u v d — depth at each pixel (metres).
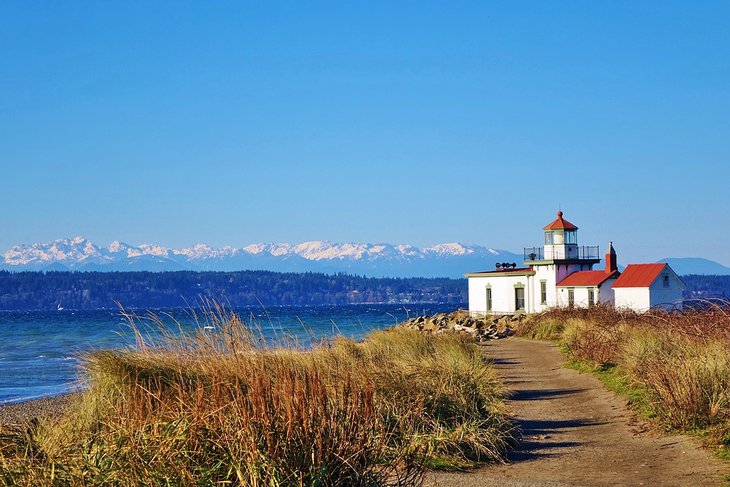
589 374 32.44
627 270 89.31
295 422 11.69
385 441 14.82
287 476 11.01
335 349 26.45
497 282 104.62
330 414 12.26
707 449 17.45
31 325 150.00
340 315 170.12
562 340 49.75
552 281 97.12
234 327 20.50
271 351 20.92
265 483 10.91
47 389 43.03
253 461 11.02
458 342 42.44
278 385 13.22
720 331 26.27
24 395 40.50
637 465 16.59
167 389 18.00
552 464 17.16
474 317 100.00
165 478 10.90
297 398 12.38
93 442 12.34
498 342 60.91
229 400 13.38
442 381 22.19
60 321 176.00
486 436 18.52
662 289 86.31
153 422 12.39
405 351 32.44
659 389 21.38
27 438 13.35
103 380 19.06
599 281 91.62
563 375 33.56
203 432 11.95
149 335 21.08
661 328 31.95
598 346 35.06
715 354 22.66
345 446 11.75
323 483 11.17
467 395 21.69
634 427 20.86
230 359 19.06
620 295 86.94
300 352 22.47
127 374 18.86
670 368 22.06
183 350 20.25
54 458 11.75
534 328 64.38
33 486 10.85
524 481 15.18
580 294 93.69
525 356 44.53
